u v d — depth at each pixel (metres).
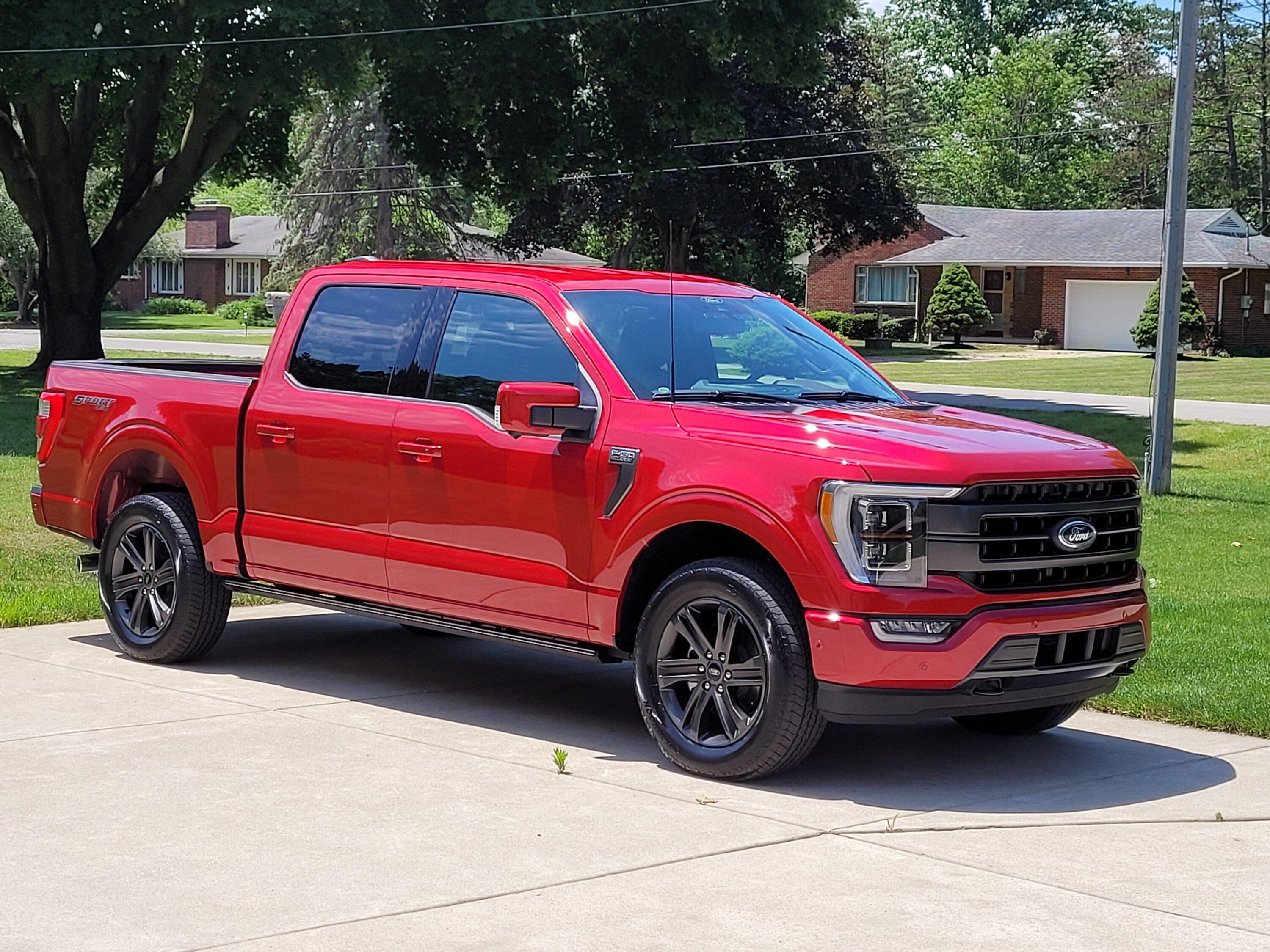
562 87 32.12
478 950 4.21
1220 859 5.22
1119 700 7.73
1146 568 12.67
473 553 6.96
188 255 86.12
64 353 33.53
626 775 6.21
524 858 5.05
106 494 8.62
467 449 6.95
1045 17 95.00
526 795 5.85
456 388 7.15
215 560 7.94
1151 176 78.12
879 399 7.14
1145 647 6.54
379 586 7.33
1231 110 74.94
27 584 10.31
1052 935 4.43
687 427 6.37
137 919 4.42
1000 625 5.83
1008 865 5.10
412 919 4.45
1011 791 6.12
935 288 58.75
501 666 8.53
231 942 4.25
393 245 67.31
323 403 7.55
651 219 49.16
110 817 5.43
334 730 6.83
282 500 7.68
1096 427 26.83
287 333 7.89
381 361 7.48
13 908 4.50
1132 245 55.53
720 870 4.96
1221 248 53.97
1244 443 24.25
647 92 32.34
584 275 7.23
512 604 6.86
